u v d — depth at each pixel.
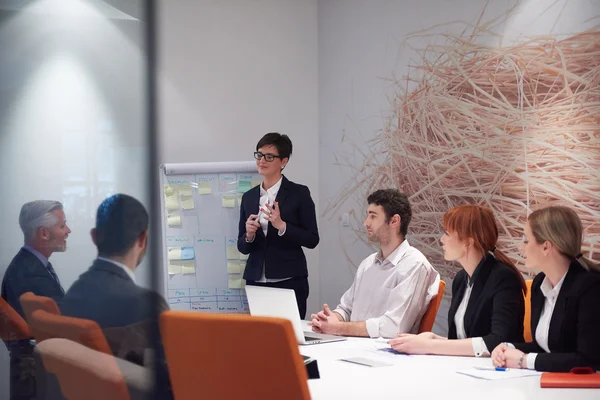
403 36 4.70
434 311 2.81
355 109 5.21
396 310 2.71
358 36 5.16
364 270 3.02
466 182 4.14
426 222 4.47
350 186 5.27
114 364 0.53
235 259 4.43
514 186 3.81
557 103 3.56
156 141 0.49
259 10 5.46
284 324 1.31
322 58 5.59
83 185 0.51
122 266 0.49
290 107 5.57
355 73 5.20
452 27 4.27
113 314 0.51
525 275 3.74
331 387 1.80
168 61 5.18
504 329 2.29
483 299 2.40
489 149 3.97
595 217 3.36
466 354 2.27
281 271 3.96
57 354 0.59
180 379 1.43
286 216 3.99
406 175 4.66
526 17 3.75
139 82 0.49
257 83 5.46
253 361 1.35
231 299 4.42
